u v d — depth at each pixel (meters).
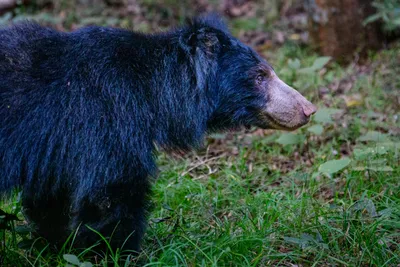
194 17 7.66
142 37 7.19
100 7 16.72
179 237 7.46
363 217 7.82
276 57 13.84
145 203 7.11
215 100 7.36
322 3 13.52
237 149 10.55
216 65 7.29
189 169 9.72
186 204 8.59
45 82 6.60
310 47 14.03
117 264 6.62
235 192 8.91
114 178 6.70
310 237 7.12
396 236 7.38
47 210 7.45
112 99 6.70
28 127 6.51
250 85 7.45
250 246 7.15
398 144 9.20
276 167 9.92
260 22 16.17
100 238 6.96
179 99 7.12
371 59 13.27
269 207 8.23
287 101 7.53
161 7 16.66
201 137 7.38
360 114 11.09
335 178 9.27
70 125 6.60
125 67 6.86
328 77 12.53
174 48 7.21
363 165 8.94
